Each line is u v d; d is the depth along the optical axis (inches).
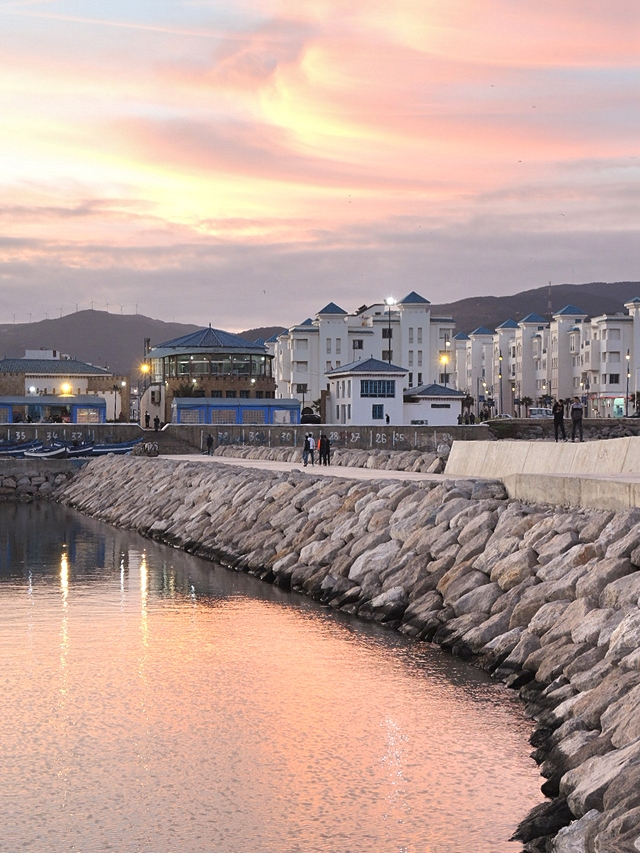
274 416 4175.7
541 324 7426.2
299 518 1476.4
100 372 5698.8
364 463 2440.9
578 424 2231.8
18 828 565.3
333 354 5561.0
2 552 1686.8
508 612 856.9
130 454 3432.6
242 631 1010.1
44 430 3585.1
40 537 1942.7
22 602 1189.1
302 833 555.2
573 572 818.2
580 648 711.1
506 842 535.5
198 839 550.6
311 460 2593.5
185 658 908.0
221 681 834.2
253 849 537.0
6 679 844.6
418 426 3914.9
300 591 1232.8
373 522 1254.3
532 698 716.7
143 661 900.6
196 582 1330.0
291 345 5561.0
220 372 4734.3
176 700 784.3
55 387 5477.4
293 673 850.1
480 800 586.9
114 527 2160.4
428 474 1883.6
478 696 754.2
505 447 1578.5
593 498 997.8
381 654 895.7
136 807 591.2
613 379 6387.8
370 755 663.1
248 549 1514.5
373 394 4205.2
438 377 5807.1
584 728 601.0
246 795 605.0
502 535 993.5
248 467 2245.3
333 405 4458.7
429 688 781.3
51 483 3147.1
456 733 686.5
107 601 1190.9
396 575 1079.0
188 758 665.0
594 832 478.9
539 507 1045.2
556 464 1374.3
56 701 784.3
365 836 549.0
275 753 671.1
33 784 625.0
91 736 707.4
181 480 2230.6
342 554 1234.0
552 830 521.3
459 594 946.1
